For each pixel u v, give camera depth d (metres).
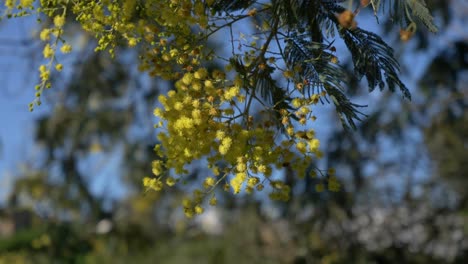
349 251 6.07
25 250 8.02
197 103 1.13
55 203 6.27
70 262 7.25
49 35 1.14
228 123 1.15
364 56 1.18
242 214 6.03
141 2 1.19
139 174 5.36
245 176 1.14
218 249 6.96
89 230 7.04
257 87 1.24
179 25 1.18
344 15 1.02
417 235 6.27
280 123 1.24
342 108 1.15
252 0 1.23
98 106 5.08
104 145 5.45
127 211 6.92
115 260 7.20
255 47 1.23
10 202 6.53
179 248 7.45
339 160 5.13
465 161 5.54
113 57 1.20
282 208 5.15
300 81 1.18
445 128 5.11
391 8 1.05
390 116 4.88
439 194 6.10
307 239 6.05
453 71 4.15
